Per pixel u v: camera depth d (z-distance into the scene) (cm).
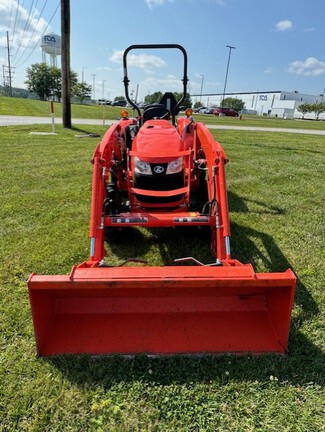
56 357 225
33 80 6044
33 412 194
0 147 944
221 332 237
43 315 225
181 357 226
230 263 255
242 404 200
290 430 187
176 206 351
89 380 213
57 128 1423
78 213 468
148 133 380
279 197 556
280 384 213
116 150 402
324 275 329
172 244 385
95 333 235
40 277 208
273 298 235
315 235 418
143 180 345
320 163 837
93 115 2345
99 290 229
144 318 241
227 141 1224
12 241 385
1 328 253
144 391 207
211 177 318
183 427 188
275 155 940
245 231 422
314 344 243
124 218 302
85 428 187
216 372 219
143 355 226
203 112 4662
